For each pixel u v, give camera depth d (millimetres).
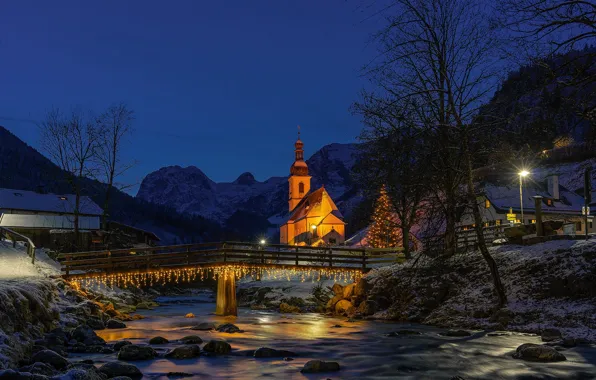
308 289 47219
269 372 14773
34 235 65938
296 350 18844
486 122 23609
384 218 54000
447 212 27594
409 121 26609
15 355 14445
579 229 53750
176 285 78000
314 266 37656
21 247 40938
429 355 17266
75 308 27453
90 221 74188
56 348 17094
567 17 12867
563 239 29594
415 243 50375
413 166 30734
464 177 27234
